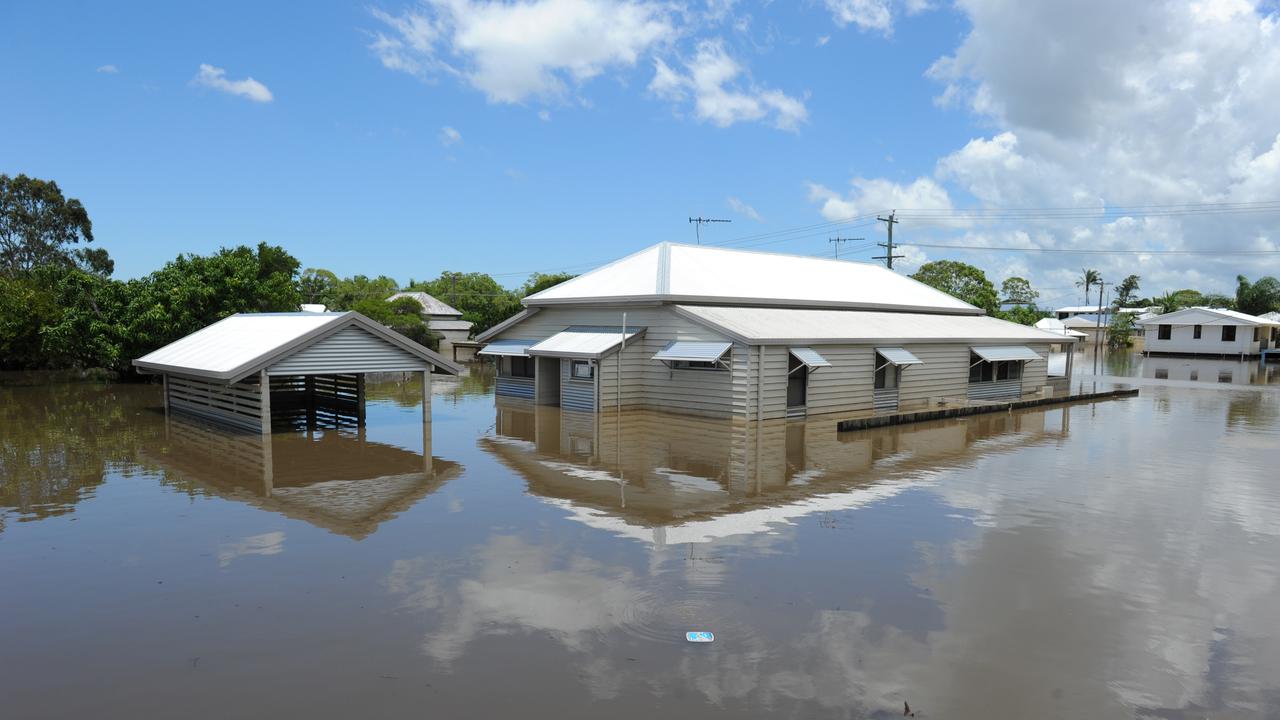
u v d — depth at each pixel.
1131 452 16.67
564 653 6.55
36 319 36.56
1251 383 35.16
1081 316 101.94
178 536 9.92
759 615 7.39
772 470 14.43
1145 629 7.21
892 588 8.15
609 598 7.78
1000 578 8.50
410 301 57.62
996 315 57.00
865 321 26.56
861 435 18.88
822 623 7.22
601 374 22.67
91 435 18.20
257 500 11.85
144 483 13.06
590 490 12.62
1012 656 6.60
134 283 32.97
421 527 10.31
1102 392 28.12
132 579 8.35
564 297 25.81
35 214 58.78
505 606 7.57
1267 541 10.01
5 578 8.39
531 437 18.27
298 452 16.14
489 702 5.74
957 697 5.89
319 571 8.55
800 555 9.20
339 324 17.89
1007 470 14.55
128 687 6.01
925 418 21.56
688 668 6.30
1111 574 8.68
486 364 46.88
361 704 5.71
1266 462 15.48
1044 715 5.66
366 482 13.18
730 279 26.28
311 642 6.77
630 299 23.59
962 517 11.02
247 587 8.09
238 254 35.03
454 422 20.86
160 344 31.83
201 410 20.83
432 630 7.01
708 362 21.80
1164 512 11.42
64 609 7.54
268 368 17.16
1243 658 6.64
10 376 36.34
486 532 10.09
